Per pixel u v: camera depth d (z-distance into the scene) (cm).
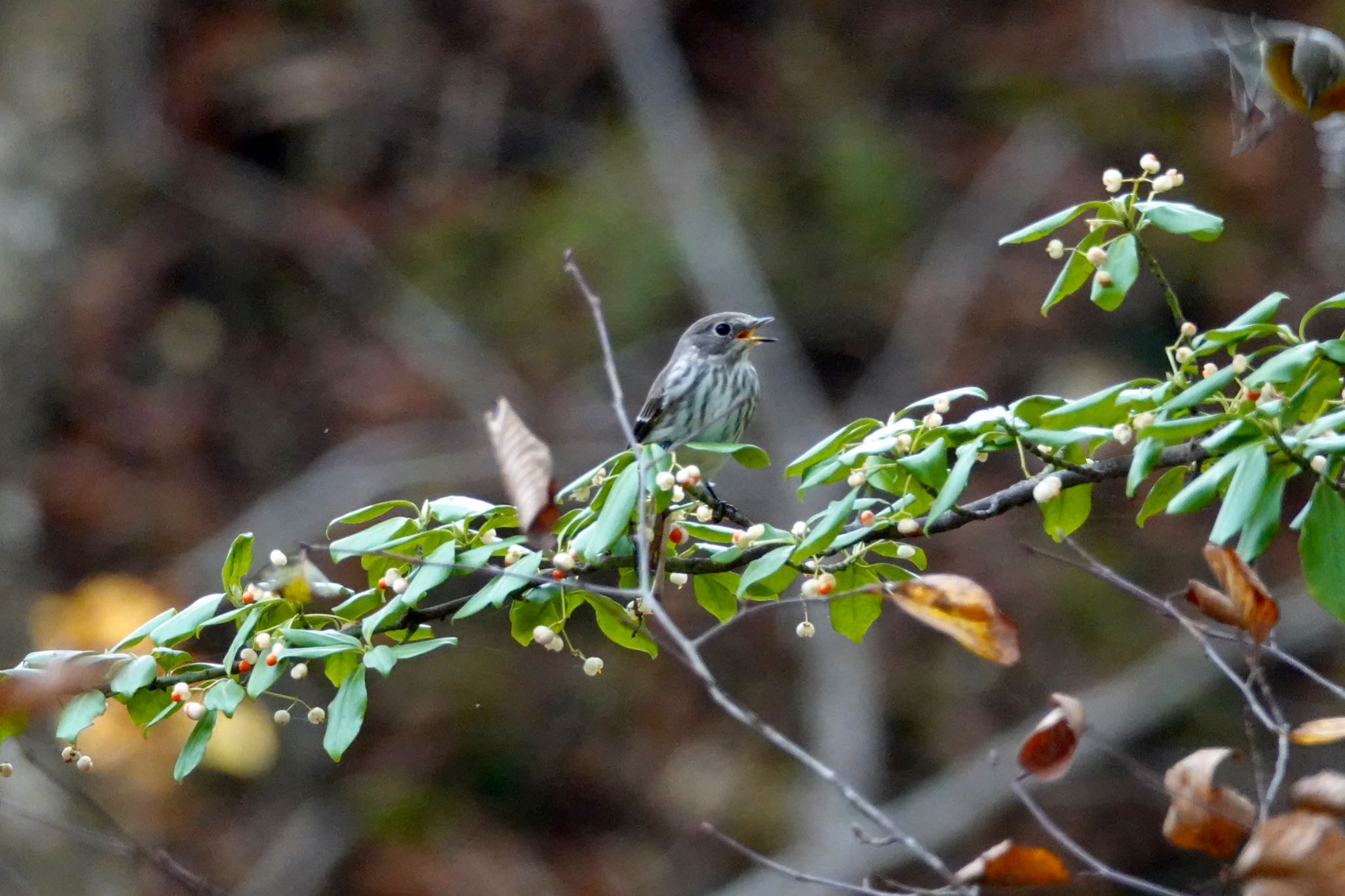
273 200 1970
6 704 441
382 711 1689
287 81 1986
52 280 1420
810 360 1853
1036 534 1645
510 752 1684
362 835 1611
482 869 1597
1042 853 373
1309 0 1617
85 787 1202
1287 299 427
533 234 1909
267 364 1891
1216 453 405
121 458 1772
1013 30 1972
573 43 2027
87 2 1502
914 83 1981
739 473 1691
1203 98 1839
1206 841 372
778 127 1975
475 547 471
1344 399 418
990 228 1827
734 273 1794
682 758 1684
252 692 441
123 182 1858
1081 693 1578
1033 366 1736
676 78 1914
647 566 431
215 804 1588
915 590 389
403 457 1759
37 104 1440
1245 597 380
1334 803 357
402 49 2052
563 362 1803
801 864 1529
